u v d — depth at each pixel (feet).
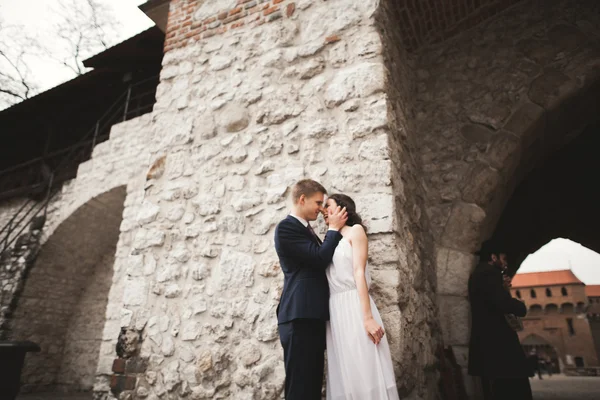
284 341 5.40
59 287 25.23
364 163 7.84
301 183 6.62
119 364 8.96
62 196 24.23
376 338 4.86
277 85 9.74
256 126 9.64
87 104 29.63
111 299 17.92
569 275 127.54
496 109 11.06
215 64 11.02
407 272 7.49
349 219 6.25
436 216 10.84
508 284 9.24
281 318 5.51
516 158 10.96
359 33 9.01
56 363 24.70
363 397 4.75
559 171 18.17
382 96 8.16
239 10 11.28
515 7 11.75
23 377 22.66
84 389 23.39
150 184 10.65
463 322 9.61
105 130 28.68
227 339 8.13
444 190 10.97
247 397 7.50
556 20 11.07
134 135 22.09
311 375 5.13
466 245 10.29
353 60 8.84
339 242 5.79
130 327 9.22
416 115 11.92
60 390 24.02
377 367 4.85
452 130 11.43
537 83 10.72
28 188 26.32
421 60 12.64
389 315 6.60
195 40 11.75
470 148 11.03
